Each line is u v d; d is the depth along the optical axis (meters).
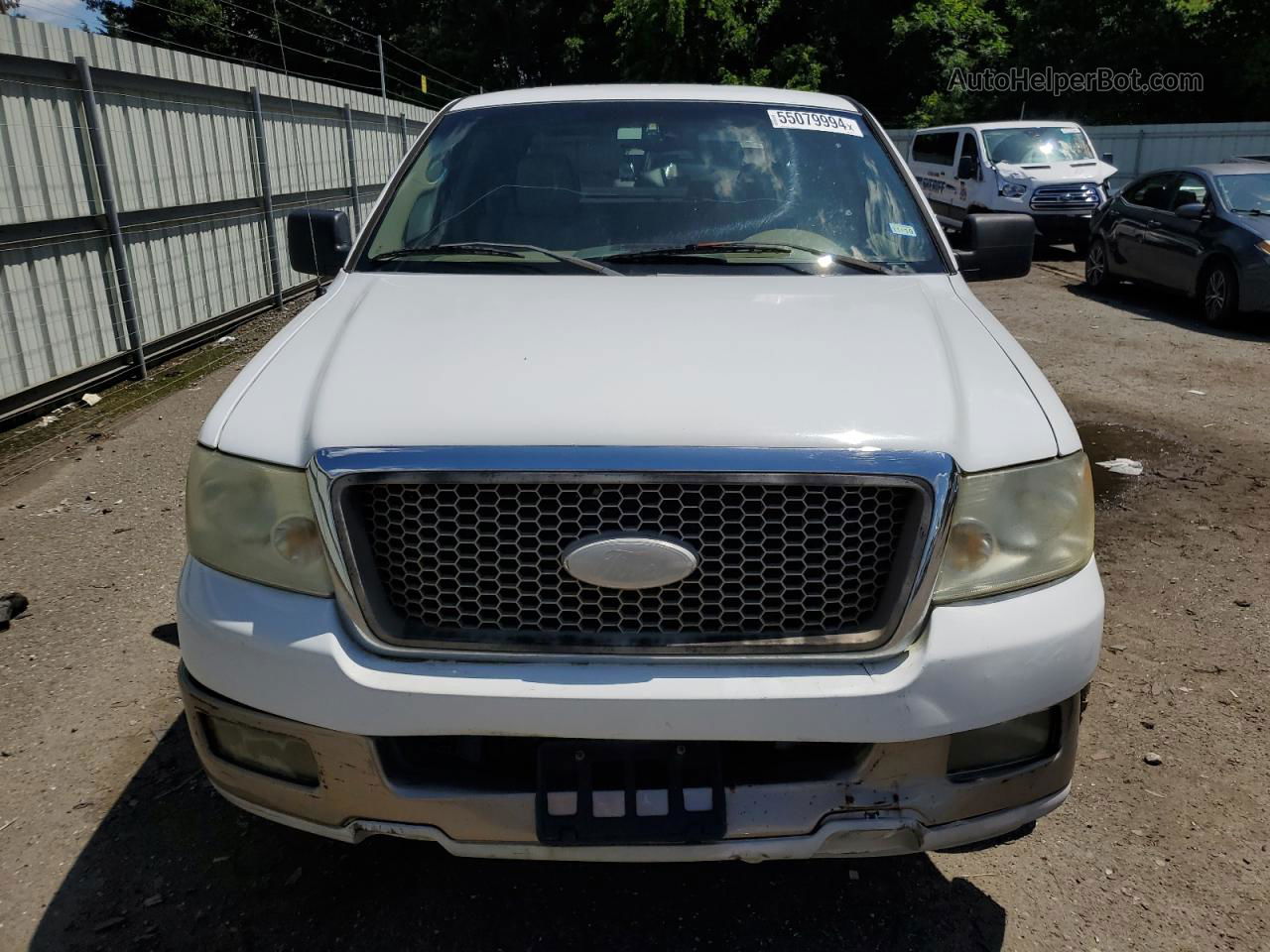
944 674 1.96
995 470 2.04
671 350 2.26
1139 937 2.38
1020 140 16.14
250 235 9.69
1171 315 10.80
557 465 1.93
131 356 7.49
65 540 4.68
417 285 2.80
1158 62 25.52
